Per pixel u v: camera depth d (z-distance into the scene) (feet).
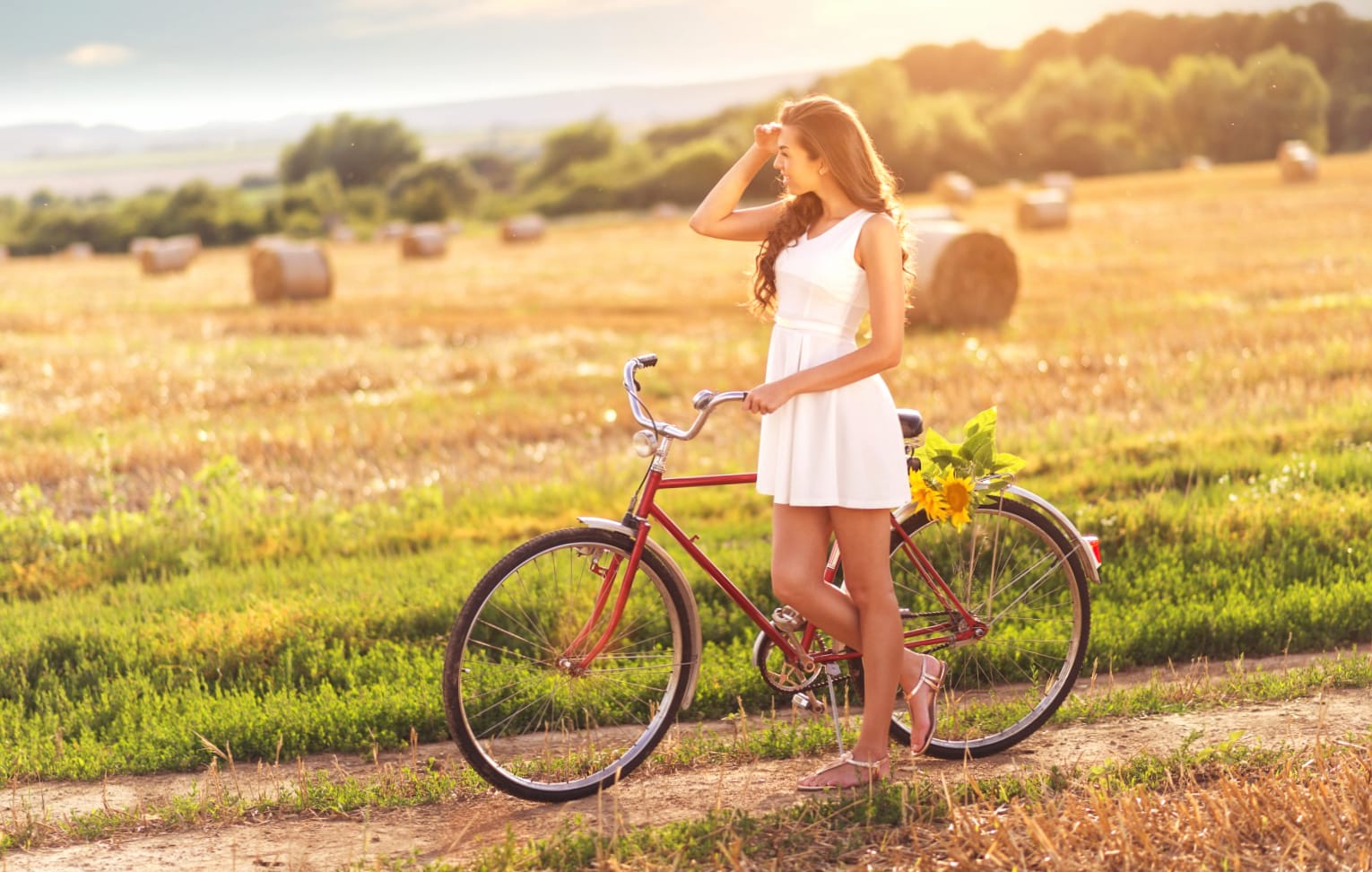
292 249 83.25
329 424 36.70
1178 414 31.14
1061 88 272.51
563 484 28.53
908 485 11.42
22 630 18.80
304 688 16.30
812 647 12.64
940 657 13.89
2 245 283.59
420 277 102.22
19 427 38.55
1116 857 9.50
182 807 12.05
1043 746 12.76
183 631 18.16
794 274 11.21
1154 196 149.38
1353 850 9.39
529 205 291.58
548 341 56.75
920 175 262.26
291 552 24.47
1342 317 45.65
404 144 350.23
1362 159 204.64
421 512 26.91
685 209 273.95
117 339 60.59
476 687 13.48
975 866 9.58
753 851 10.18
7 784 13.50
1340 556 18.97
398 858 10.66
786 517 11.48
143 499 28.76
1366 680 13.84
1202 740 12.33
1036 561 13.32
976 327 55.52
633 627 13.94
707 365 47.26
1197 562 19.36
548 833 11.10
